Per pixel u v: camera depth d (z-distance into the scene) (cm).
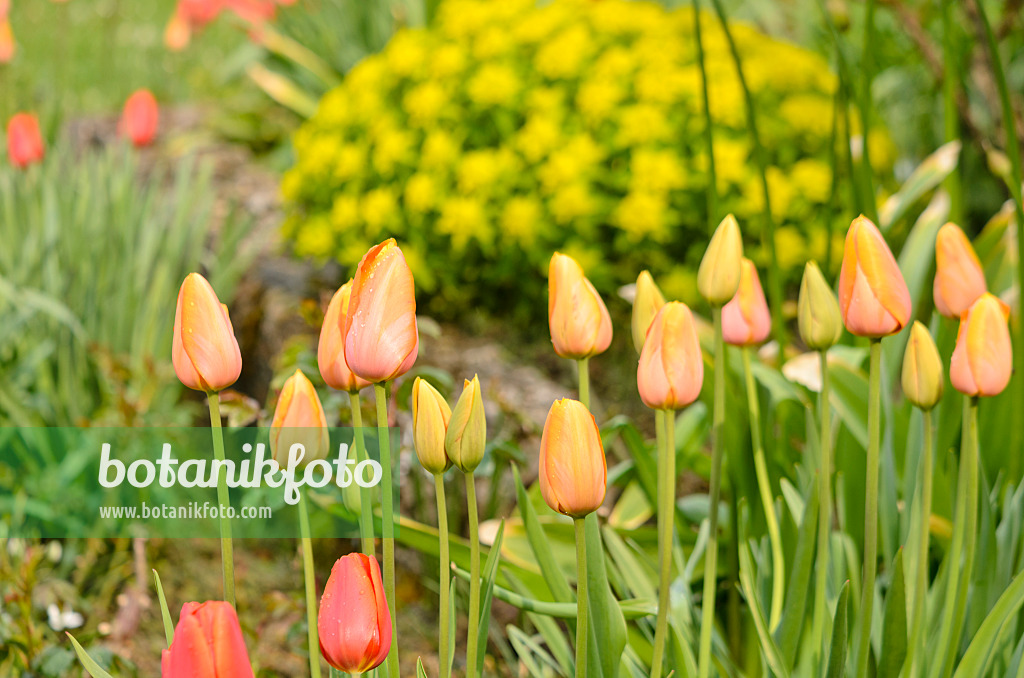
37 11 661
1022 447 185
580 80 279
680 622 174
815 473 170
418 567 222
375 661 155
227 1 441
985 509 172
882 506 181
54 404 263
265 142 438
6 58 406
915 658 168
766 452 187
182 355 157
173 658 151
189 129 452
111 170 334
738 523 182
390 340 155
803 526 170
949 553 173
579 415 154
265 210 365
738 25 322
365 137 290
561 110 272
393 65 292
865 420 187
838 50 191
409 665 200
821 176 261
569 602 170
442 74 281
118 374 246
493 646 202
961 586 169
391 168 279
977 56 251
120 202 320
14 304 272
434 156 270
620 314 272
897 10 261
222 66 573
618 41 290
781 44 320
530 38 285
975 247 215
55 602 196
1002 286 209
